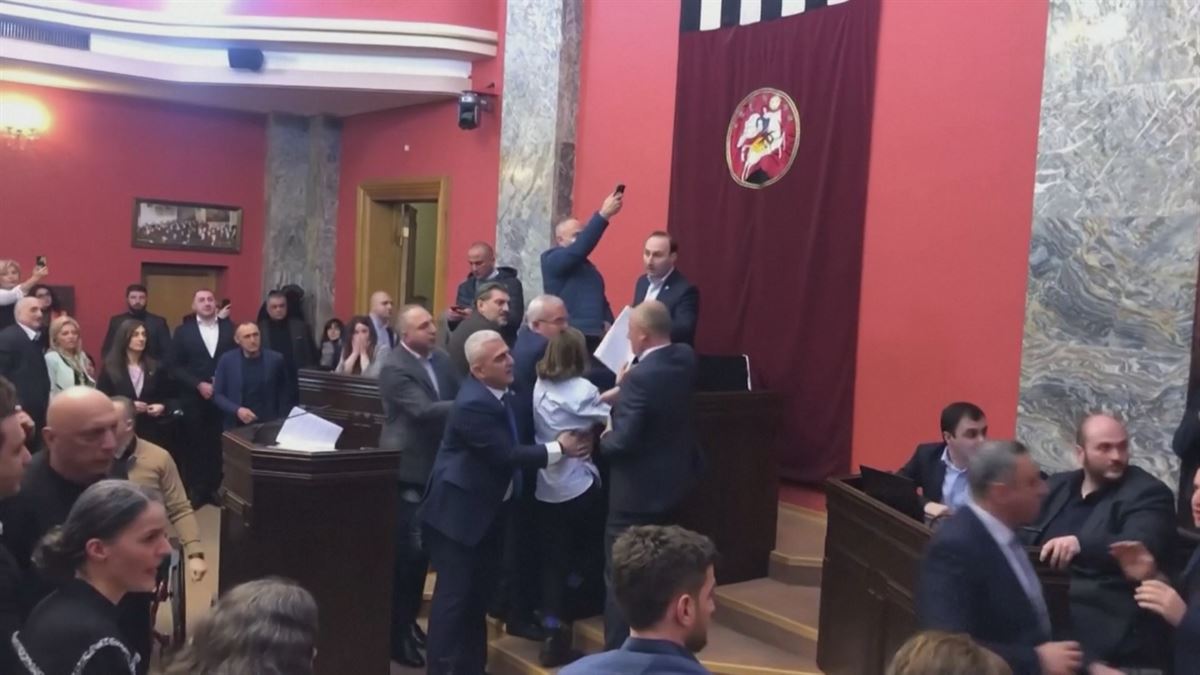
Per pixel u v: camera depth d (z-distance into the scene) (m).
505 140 7.76
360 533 4.07
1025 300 4.84
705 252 6.46
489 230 8.09
